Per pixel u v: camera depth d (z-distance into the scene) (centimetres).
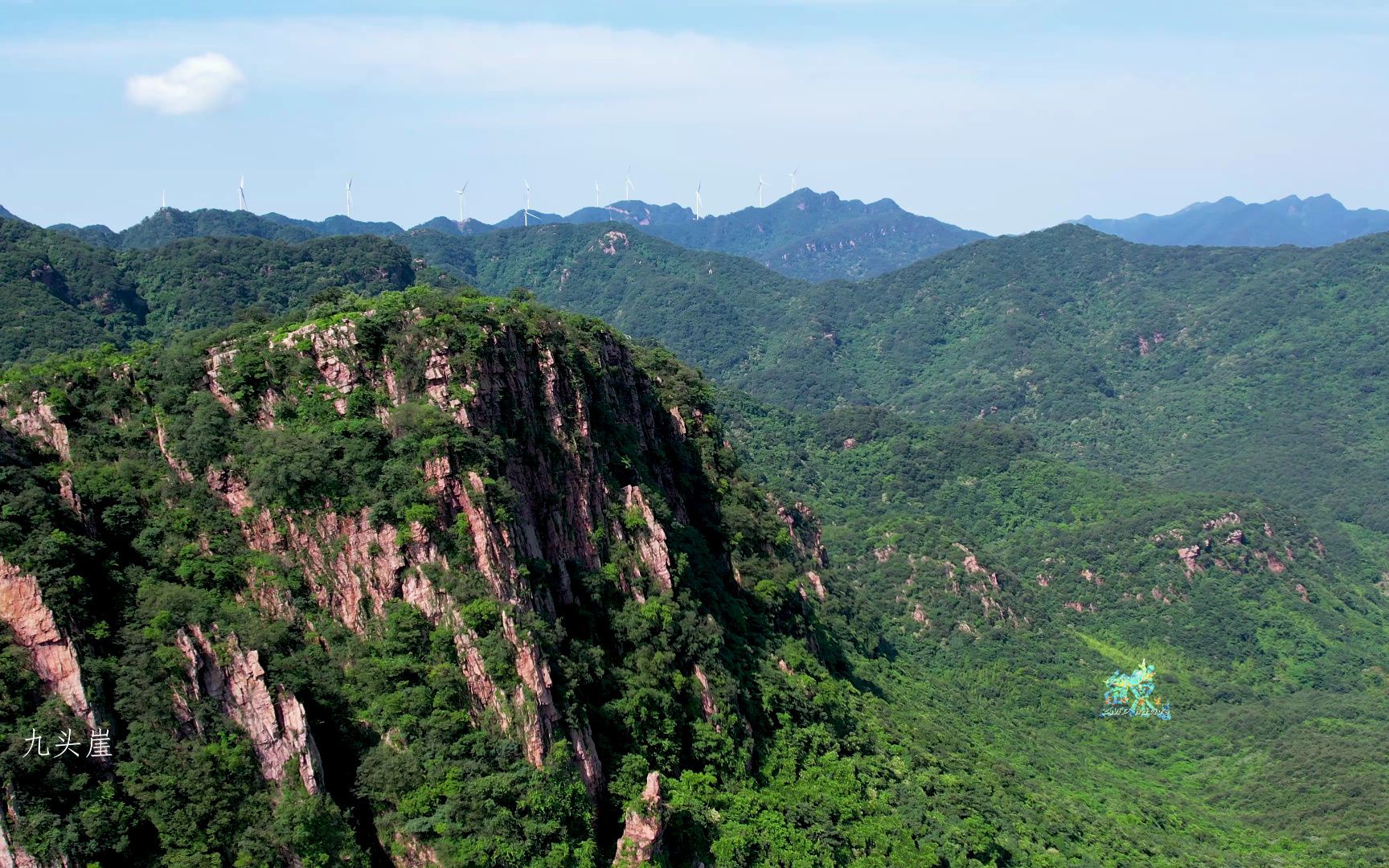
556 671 8581
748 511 15100
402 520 8556
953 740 14338
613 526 10869
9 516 7400
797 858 9212
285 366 9212
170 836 6862
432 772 7794
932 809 11238
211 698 7344
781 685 11712
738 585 13738
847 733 12212
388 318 9531
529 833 7706
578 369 11569
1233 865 13600
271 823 7144
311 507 8612
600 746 8888
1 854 6294
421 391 9269
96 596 7512
